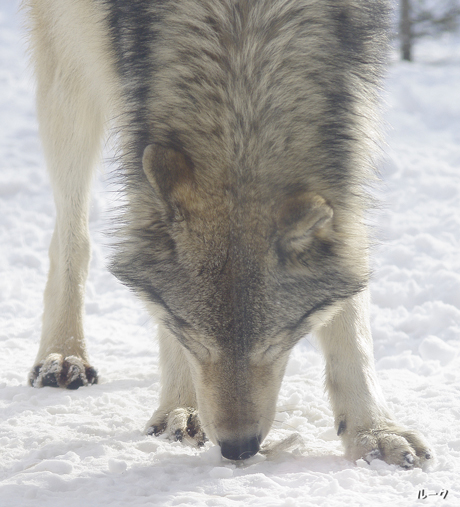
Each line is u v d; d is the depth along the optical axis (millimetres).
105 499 5195
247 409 5871
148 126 6594
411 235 15648
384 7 7766
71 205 9875
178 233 5934
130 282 6488
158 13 6707
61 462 5910
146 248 6270
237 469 5930
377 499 5148
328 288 6203
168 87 6477
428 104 27969
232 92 6062
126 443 6699
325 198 6199
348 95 6656
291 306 5973
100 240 17156
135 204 6500
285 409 7906
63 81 9625
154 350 11461
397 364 10141
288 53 6277
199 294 5828
